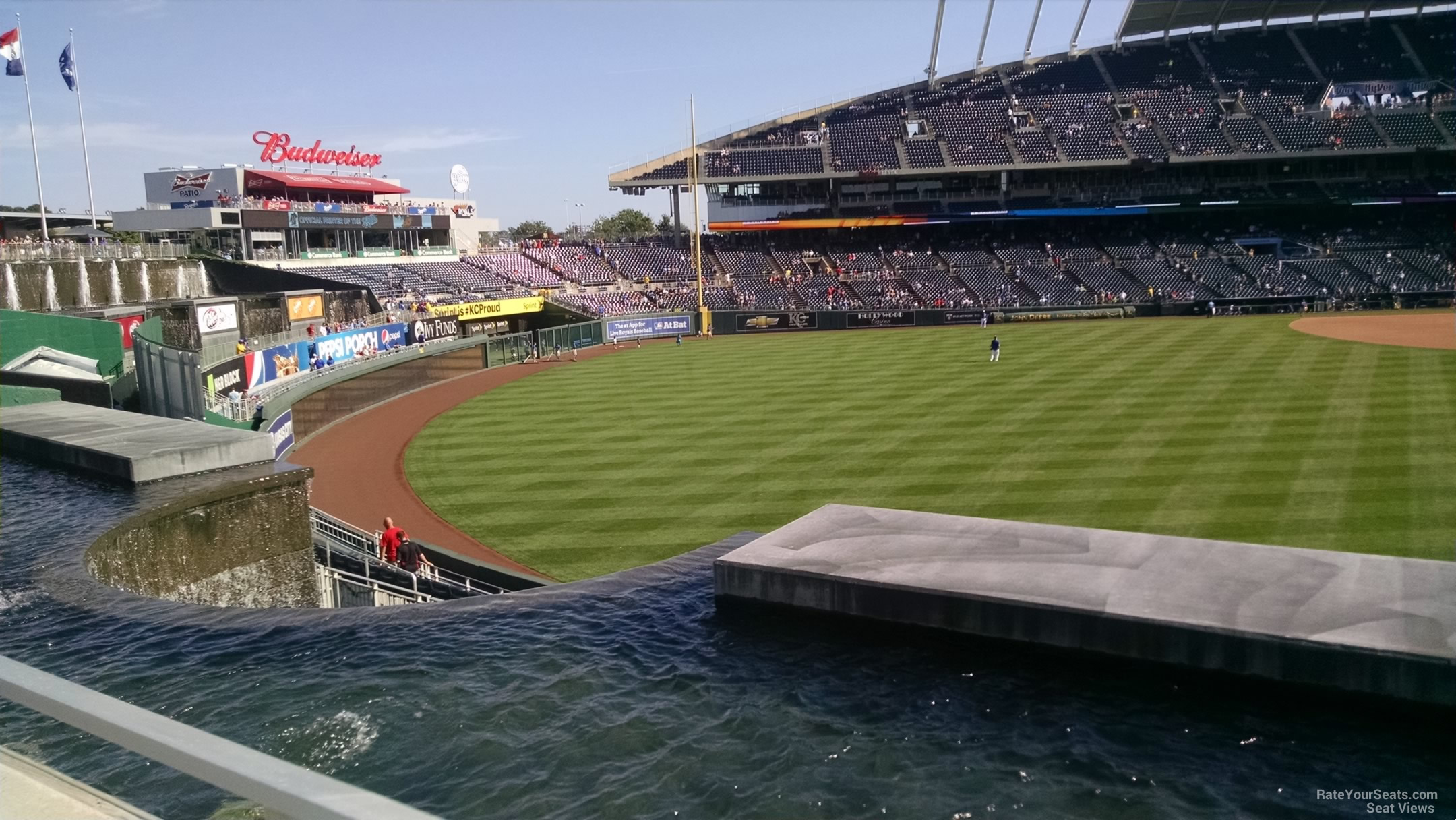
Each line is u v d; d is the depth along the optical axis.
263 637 9.70
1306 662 7.05
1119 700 7.42
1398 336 48.72
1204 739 6.88
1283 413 30.19
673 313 70.00
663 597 10.10
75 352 32.28
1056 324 65.19
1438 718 6.72
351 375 41.03
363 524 24.17
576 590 10.55
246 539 15.69
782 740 7.25
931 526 10.23
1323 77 79.38
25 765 3.44
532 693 8.27
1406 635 7.01
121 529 13.20
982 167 76.81
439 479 28.41
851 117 85.81
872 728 7.36
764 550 9.83
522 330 71.81
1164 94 81.25
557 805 6.62
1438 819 5.95
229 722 7.93
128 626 10.05
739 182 80.19
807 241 83.12
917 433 30.06
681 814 6.45
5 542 12.69
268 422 30.25
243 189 70.19
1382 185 75.19
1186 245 75.88
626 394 42.09
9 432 18.14
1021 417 31.66
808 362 49.75
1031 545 9.46
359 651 9.30
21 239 68.44
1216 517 20.20
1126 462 25.05
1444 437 26.05
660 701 7.97
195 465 16.14
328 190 75.75
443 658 9.04
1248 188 77.38
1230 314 66.00
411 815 2.18
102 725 2.73
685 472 27.00
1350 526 19.20
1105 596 8.04
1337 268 70.00
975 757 6.89
